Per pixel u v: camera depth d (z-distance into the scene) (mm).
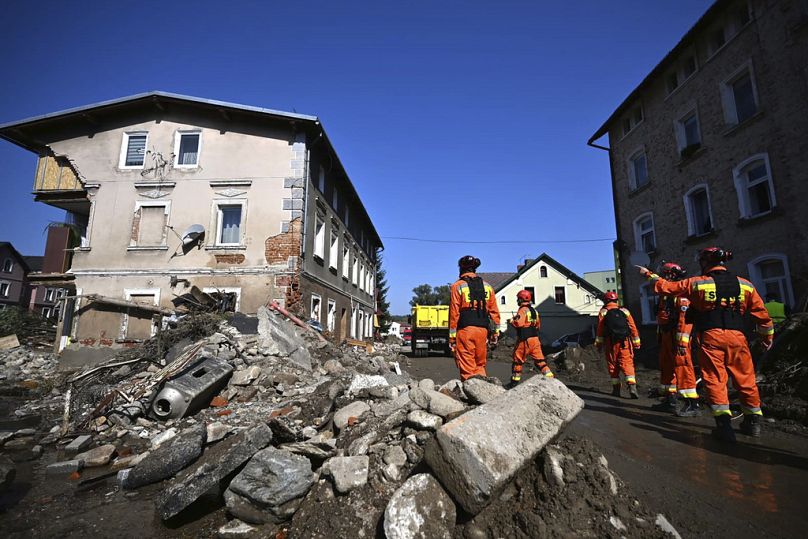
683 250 14664
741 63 12188
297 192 14250
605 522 2379
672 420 5711
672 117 15367
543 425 2795
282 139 14625
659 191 16031
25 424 6418
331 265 18375
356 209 24344
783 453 4121
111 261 14148
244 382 7172
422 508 2396
